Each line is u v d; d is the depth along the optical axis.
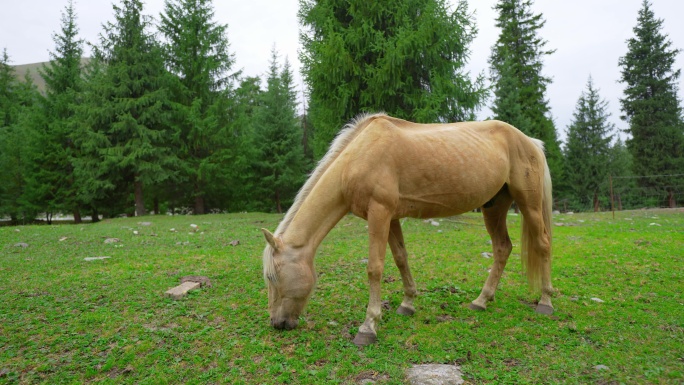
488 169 3.93
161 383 2.99
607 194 27.42
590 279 5.50
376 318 3.61
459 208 3.95
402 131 3.81
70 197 21.45
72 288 5.21
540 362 3.16
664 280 5.35
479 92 12.25
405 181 3.68
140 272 6.03
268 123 23.80
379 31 11.51
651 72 27.52
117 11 19.81
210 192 22.12
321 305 4.55
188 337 3.70
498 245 4.57
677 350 3.33
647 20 27.84
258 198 25.19
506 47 26.02
